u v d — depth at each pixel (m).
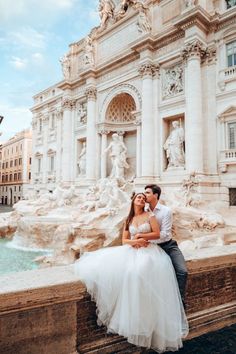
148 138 24.67
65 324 3.39
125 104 30.67
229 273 5.12
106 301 3.50
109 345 3.74
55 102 39.62
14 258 17.00
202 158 21.42
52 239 19.14
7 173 70.12
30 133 62.75
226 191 20.80
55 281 3.39
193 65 21.91
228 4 22.20
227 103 21.12
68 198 25.77
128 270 3.54
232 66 20.98
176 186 22.62
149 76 25.27
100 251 3.97
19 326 3.07
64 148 34.47
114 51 30.02
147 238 3.77
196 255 4.79
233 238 13.66
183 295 3.86
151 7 26.36
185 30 22.41
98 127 30.84
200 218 16.56
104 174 29.58
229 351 4.06
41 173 41.38
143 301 3.45
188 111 22.02
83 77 32.16
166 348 3.69
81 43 34.22
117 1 30.80
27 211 24.64
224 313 4.87
